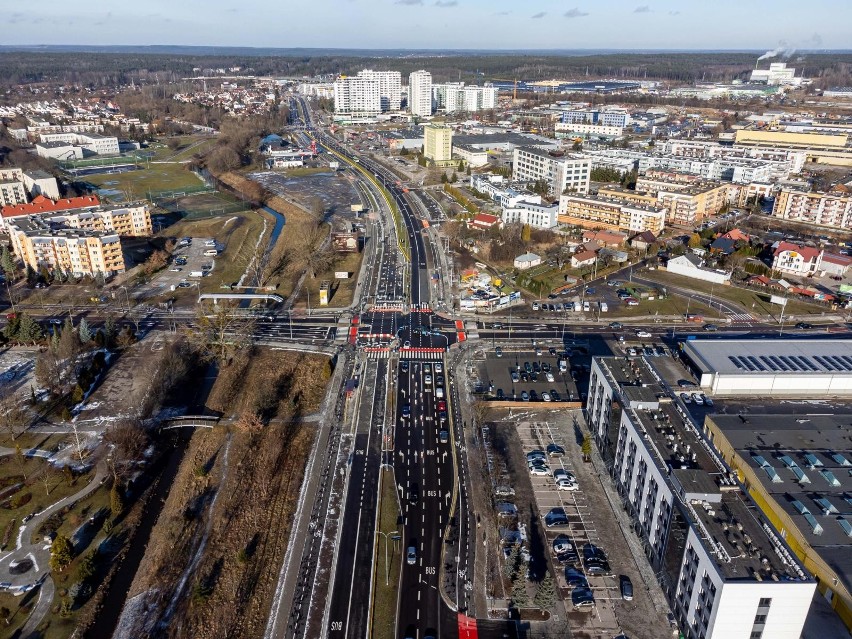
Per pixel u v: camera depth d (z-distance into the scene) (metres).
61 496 151.62
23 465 161.38
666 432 139.88
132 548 138.38
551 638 116.56
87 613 121.38
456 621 120.06
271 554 135.12
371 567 132.00
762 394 192.50
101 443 170.12
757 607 101.31
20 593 125.00
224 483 155.00
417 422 182.25
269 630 117.88
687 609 114.12
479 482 157.62
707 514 115.69
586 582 128.50
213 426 178.12
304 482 157.25
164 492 156.00
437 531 142.00
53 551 129.38
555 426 181.12
